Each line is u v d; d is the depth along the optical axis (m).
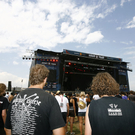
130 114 0.89
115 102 0.97
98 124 0.87
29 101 1.00
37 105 0.96
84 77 26.05
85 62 23.66
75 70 23.59
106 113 0.90
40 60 19.17
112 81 1.12
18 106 1.02
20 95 1.10
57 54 20.48
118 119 0.87
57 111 0.99
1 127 2.01
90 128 0.92
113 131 0.83
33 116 0.93
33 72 1.20
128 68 25.08
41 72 1.20
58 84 19.03
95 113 0.92
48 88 18.44
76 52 20.45
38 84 1.17
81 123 3.56
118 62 24.62
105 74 1.23
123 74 24.44
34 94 1.05
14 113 1.01
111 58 23.16
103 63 24.64
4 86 2.20
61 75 19.69
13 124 0.99
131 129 0.84
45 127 0.93
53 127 0.92
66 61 20.30
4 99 2.11
